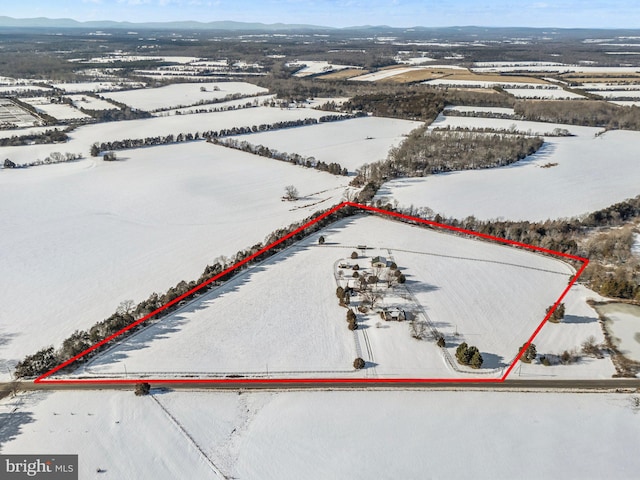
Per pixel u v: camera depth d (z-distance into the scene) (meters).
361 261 100.44
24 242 110.19
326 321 81.00
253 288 90.62
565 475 54.03
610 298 88.31
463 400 64.62
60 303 86.81
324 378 68.56
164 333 77.56
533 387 67.00
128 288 92.19
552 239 107.06
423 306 85.12
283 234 110.12
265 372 69.44
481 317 82.44
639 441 58.44
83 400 64.12
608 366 71.38
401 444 57.84
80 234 115.25
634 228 117.19
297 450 57.09
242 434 59.34
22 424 60.16
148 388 65.06
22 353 73.75
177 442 58.03
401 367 70.69
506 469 54.72
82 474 53.69
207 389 66.25
